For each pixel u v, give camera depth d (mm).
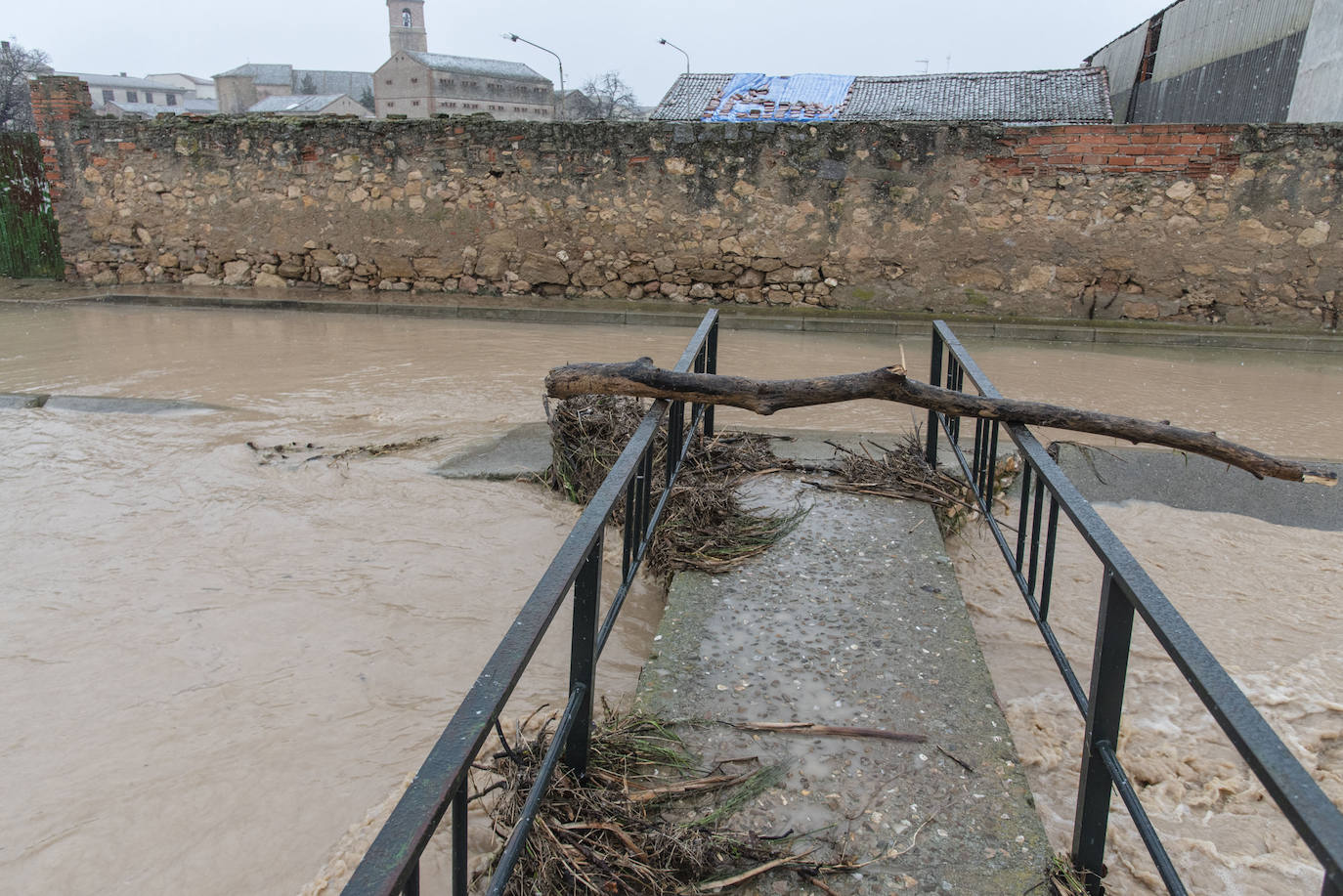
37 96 10797
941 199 9281
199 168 10727
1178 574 3619
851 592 3039
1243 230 8727
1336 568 3662
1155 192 8820
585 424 4160
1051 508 2232
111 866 2098
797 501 3811
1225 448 2584
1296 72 10258
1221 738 2590
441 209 10367
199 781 2371
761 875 1867
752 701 2443
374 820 2240
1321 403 6387
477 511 4062
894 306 9672
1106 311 9211
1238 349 8445
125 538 3746
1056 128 8867
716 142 9594
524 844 1667
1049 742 2568
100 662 2879
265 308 10172
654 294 10219
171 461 4648
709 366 4297
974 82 15680
